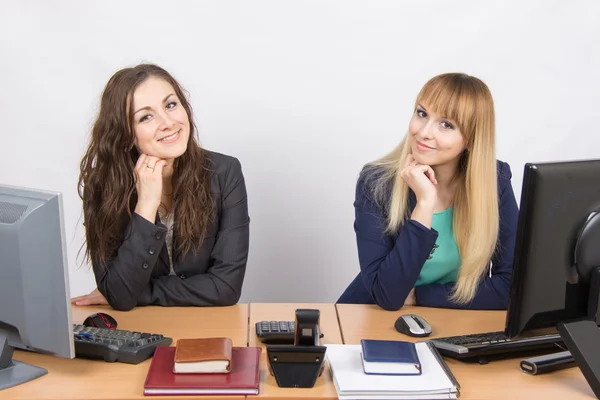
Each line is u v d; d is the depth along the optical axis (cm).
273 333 174
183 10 300
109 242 206
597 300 153
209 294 202
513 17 304
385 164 217
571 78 309
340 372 154
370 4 302
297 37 304
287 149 314
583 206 149
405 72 309
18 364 161
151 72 199
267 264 324
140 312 197
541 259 148
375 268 203
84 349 165
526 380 158
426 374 154
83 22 298
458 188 207
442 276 214
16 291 152
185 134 201
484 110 194
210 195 213
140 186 198
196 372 152
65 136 307
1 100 302
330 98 311
